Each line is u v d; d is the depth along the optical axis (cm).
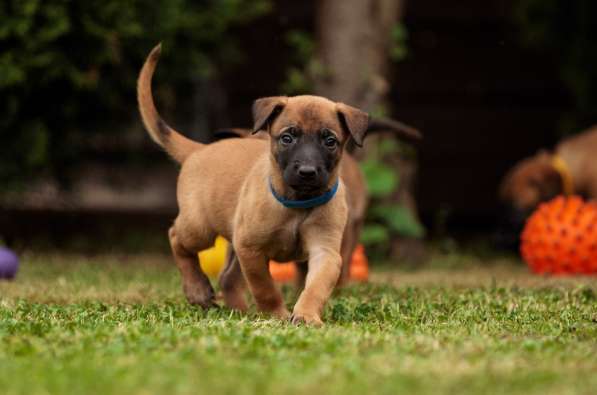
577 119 1579
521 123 1803
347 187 1023
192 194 820
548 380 488
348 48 1405
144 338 589
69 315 726
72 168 1491
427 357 550
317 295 699
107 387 461
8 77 1241
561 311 773
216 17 1414
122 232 1641
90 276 1103
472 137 1803
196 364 518
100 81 1346
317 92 1420
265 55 1762
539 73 1791
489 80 1795
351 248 1041
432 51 1795
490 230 1811
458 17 1784
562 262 1155
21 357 544
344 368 509
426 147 1798
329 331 627
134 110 1420
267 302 747
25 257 1336
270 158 727
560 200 1198
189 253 843
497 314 759
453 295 906
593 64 1538
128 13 1295
